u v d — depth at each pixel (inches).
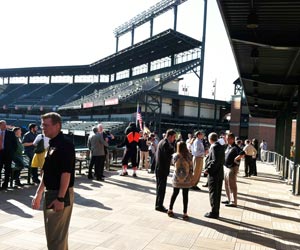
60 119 172.6
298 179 504.1
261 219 346.3
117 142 1486.2
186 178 320.8
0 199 355.6
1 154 400.2
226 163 401.1
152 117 1617.9
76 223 290.2
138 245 247.3
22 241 241.0
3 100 2967.5
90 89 2758.4
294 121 1470.2
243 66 485.7
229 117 1952.5
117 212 333.4
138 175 593.3
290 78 520.1
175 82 1814.7
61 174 167.9
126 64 2549.2
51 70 2950.3
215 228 301.4
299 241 279.4
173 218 323.9
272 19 305.4
